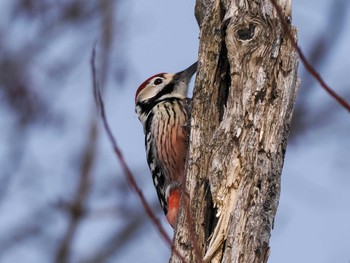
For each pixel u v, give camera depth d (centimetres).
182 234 1041
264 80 1062
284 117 1057
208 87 1122
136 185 773
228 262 1003
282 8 1084
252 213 1019
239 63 1075
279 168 1047
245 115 1055
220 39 1122
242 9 1096
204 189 1056
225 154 1046
